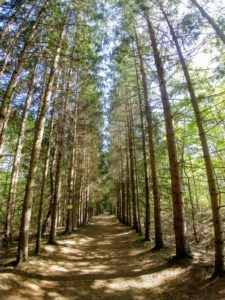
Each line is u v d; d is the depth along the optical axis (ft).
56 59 32.86
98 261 34.17
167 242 41.37
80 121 58.70
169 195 63.57
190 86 24.71
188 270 23.65
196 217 49.01
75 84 49.03
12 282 20.85
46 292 20.94
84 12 30.19
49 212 54.34
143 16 29.73
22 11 26.08
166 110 31.04
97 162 108.06
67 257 35.22
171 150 30.12
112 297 20.52
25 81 37.27
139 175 76.33
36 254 32.30
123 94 56.85
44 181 36.24
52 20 29.04
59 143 46.16
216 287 18.90
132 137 65.62
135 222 69.15
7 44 27.17
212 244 33.55
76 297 20.45
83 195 99.04
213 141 42.75
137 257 34.22
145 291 21.21
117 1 28.48
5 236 40.57
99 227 91.71
